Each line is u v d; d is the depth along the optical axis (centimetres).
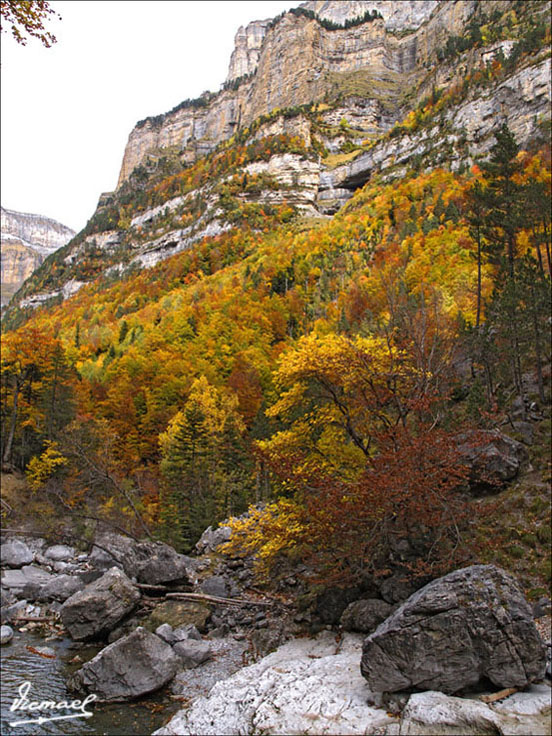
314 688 1172
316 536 1698
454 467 1647
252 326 7906
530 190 3662
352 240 10256
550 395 2805
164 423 5466
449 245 6500
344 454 2025
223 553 2631
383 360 1933
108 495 4231
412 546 1659
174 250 18788
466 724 927
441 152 14075
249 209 17962
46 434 4888
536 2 18250
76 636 1891
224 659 1633
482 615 1079
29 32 729
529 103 12569
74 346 8869
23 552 2994
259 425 4291
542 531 1705
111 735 1229
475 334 2920
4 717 1316
